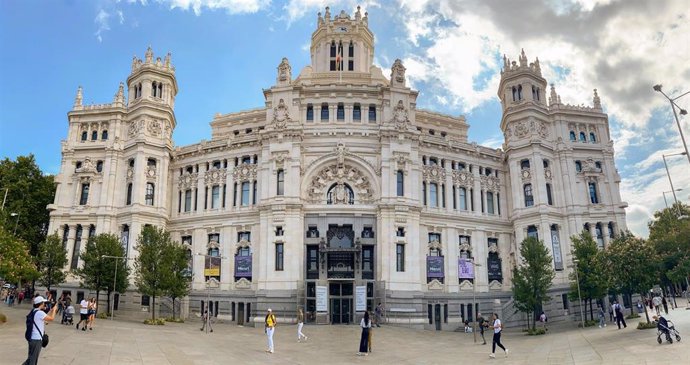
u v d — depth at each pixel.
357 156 74.38
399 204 71.44
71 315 50.88
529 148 80.56
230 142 79.44
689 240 70.56
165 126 82.75
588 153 82.94
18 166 91.12
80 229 80.25
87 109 84.50
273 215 71.31
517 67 85.94
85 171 81.00
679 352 29.81
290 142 73.94
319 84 77.69
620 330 47.50
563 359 32.97
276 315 67.81
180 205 81.88
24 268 57.66
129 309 72.44
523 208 79.56
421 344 48.00
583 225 78.44
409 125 76.12
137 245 68.25
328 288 68.94
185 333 50.03
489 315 75.38
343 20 95.88
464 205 80.56
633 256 52.47
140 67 83.75
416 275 69.94
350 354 38.78
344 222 71.69
